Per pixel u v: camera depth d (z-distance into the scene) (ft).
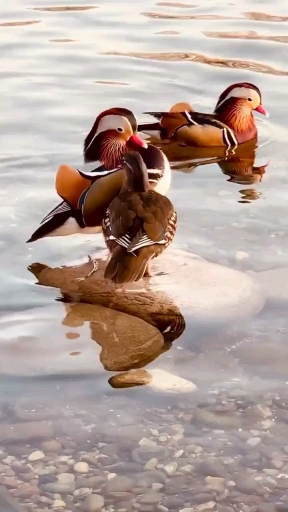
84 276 8.20
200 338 7.53
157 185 9.10
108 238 8.25
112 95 12.12
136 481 6.12
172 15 16.57
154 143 11.09
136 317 7.73
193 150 10.85
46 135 10.80
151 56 13.80
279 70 13.19
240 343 7.48
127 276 8.00
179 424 6.77
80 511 5.82
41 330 7.57
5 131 10.88
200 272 8.21
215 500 5.93
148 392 7.04
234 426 6.74
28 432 6.64
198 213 9.16
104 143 10.08
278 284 8.09
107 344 7.45
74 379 7.14
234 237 8.75
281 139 11.06
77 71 13.06
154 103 11.87
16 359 7.30
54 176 9.87
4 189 9.60
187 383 7.11
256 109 11.05
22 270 8.29
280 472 6.22
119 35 15.02
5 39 14.82
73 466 6.26
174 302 7.87
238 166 10.32
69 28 15.57
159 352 7.39
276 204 9.33
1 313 7.75
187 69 13.19
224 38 14.80
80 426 6.73
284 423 6.77
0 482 6.07
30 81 12.61
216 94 12.22
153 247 8.11
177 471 6.22
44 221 8.68
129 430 6.68
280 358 7.33
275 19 16.19
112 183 8.61
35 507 5.83
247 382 7.13
